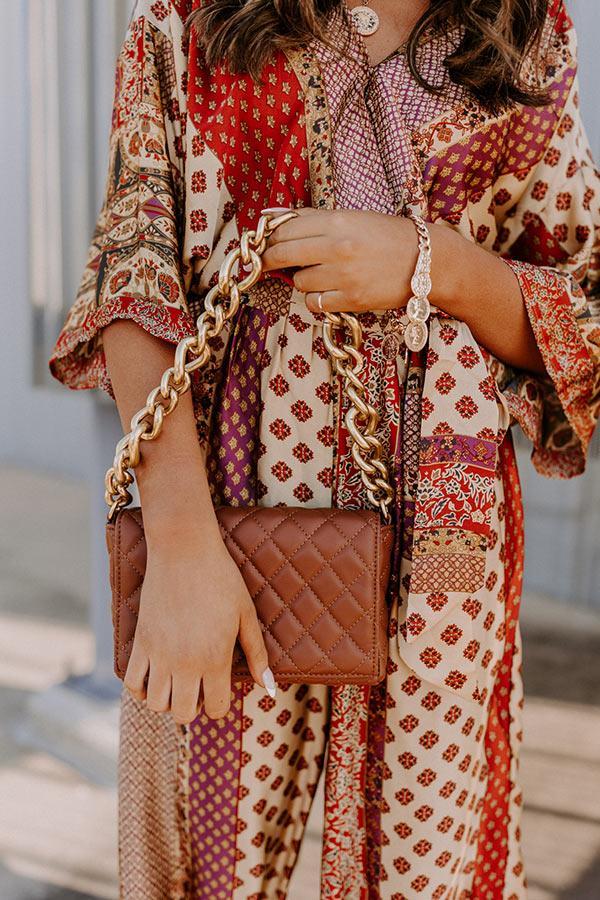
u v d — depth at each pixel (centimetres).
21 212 548
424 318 78
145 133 83
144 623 71
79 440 555
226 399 85
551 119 90
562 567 314
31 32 245
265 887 97
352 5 85
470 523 81
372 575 78
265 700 89
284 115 82
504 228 96
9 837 186
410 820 89
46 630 299
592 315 92
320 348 84
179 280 81
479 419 83
